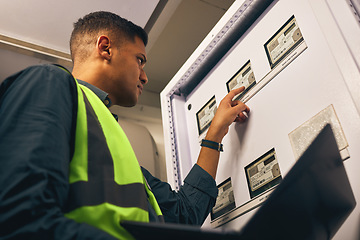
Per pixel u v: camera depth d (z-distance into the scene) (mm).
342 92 882
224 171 1306
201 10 2090
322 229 558
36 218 443
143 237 502
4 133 514
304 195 498
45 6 1760
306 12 1060
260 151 1146
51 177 497
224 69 1449
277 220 418
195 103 1615
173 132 1641
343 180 669
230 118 1232
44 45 1947
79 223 480
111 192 601
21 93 588
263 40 1240
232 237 376
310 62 1004
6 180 458
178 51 2393
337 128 875
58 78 667
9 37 1874
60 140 556
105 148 660
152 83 2668
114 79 1016
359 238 746
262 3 1260
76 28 1131
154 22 2059
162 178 2318
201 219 1114
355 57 825
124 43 1077
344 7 879
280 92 1103
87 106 719
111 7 1838
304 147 966
